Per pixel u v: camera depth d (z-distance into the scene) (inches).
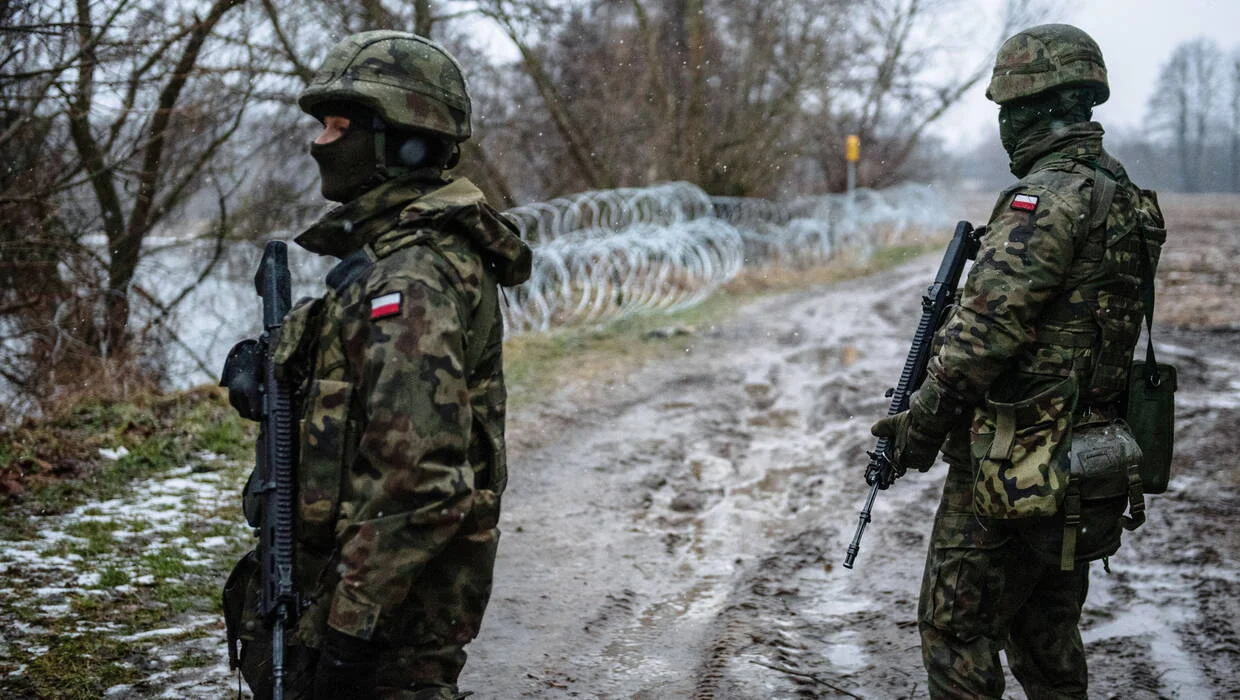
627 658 164.7
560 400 356.8
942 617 116.0
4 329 331.6
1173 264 687.7
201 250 449.7
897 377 390.3
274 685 86.9
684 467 283.4
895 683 154.3
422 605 90.7
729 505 249.3
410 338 83.4
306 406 88.5
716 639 171.5
